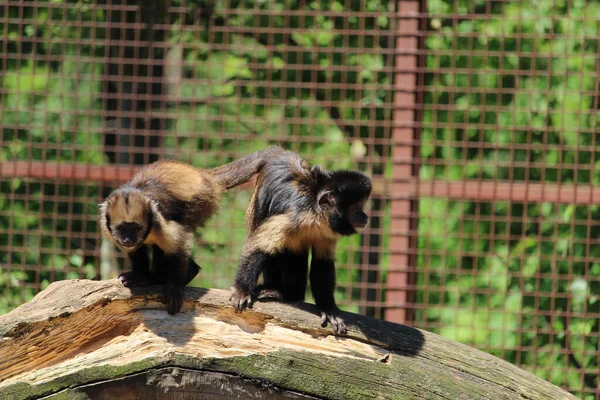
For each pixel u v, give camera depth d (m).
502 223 16.25
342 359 8.26
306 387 8.14
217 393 8.09
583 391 14.08
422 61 13.77
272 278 9.71
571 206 15.79
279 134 16.77
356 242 16.22
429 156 16.34
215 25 16.88
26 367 8.12
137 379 8.00
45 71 16.94
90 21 16.78
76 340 8.24
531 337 15.66
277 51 16.34
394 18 14.90
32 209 16.69
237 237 16.30
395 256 13.20
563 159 16.08
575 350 14.38
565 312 15.62
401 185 13.24
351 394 8.18
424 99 16.31
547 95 14.22
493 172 16.27
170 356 8.03
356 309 16.20
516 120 16.23
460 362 8.47
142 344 8.10
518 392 8.43
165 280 8.72
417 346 8.48
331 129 16.81
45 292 8.33
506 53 14.43
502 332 14.52
